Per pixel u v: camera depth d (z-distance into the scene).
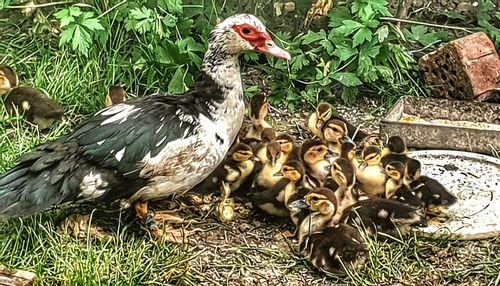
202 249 1.69
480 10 2.41
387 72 2.23
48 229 1.65
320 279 1.63
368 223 1.69
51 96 2.11
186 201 1.79
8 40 2.31
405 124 2.01
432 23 2.43
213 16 2.27
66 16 2.10
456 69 2.19
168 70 2.19
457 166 1.95
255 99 1.89
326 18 2.32
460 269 1.65
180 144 1.61
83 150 1.60
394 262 1.65
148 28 2.14
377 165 1.78
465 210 1.80
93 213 1.70
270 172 1.75
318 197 1.62
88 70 2.16
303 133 2.13
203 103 1.66
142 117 1.62
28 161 1.62
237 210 1.79
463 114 2.15
